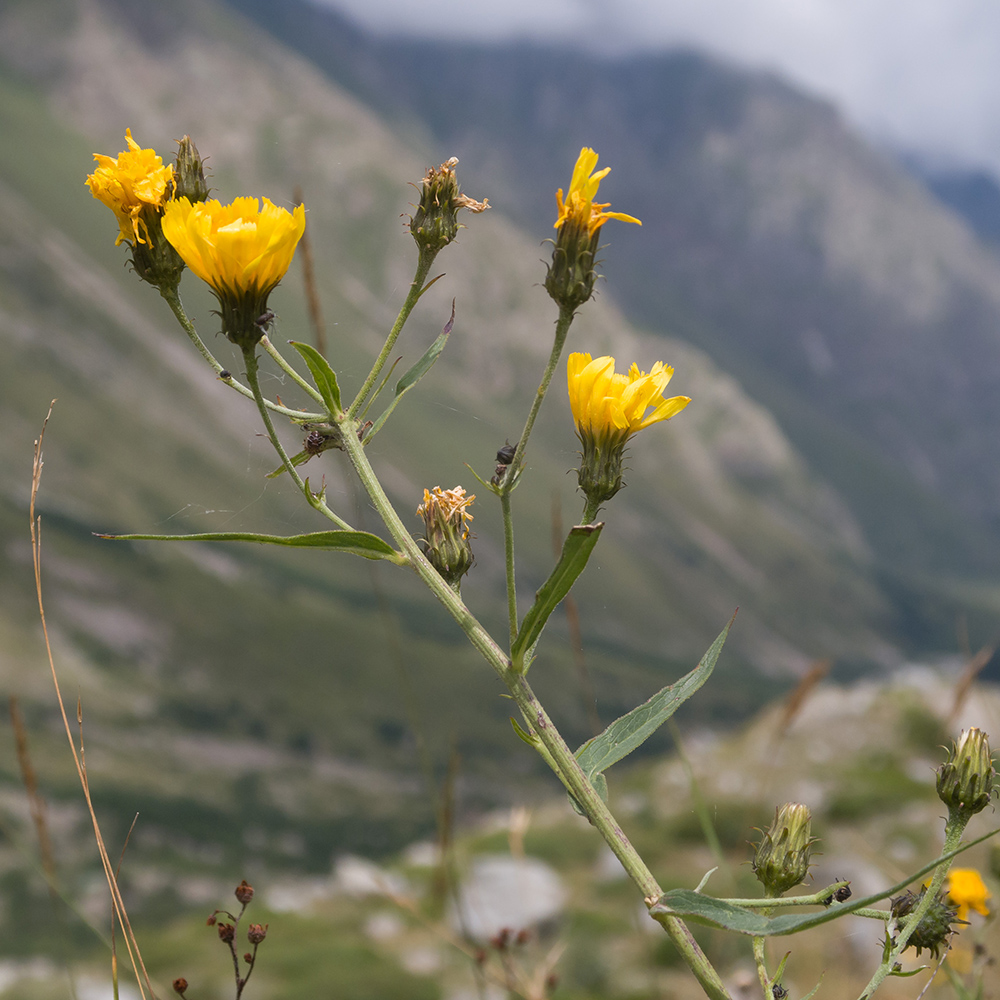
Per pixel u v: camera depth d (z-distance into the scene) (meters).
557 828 19.12
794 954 6.86
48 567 150.50
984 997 2.61
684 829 17.80
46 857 2.72
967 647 2.86
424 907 14.83
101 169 1.90
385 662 162.75
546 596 1.56
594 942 12.34
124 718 129.00
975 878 2.44
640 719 1.68
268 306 1.69
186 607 159.25
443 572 1.93
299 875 103.81
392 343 1.79
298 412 1.75
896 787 17.89
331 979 11.80
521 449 1.61
